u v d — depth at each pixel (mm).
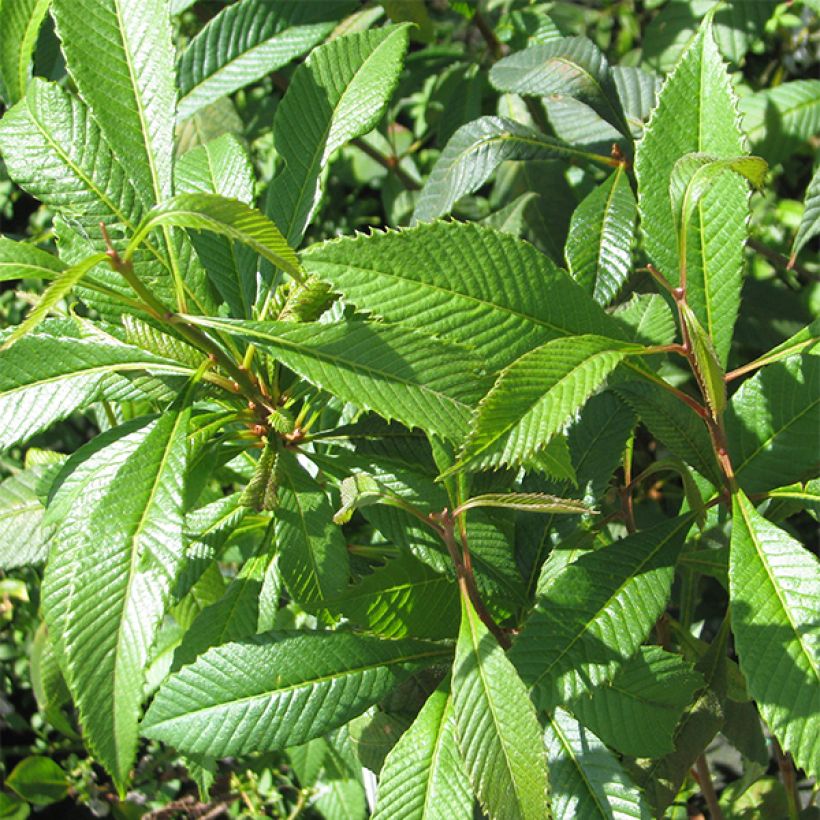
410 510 435
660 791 518
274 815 896
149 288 458
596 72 620
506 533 518
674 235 462
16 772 930
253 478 460
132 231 458
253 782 882
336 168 970
